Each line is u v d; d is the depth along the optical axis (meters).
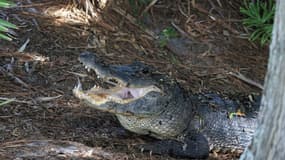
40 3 14.48
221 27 15.19
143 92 9.78
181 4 15.41
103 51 13.49
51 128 10.09
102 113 10.98
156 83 9.82
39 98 11.19
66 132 10.05
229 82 13.55
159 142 10.12
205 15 15.37
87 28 14.09
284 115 6.22
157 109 9.89
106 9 14.70
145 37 14.38
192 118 10.46
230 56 14.47
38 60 12.62
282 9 6.09
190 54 14.25
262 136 6.45
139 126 10.16
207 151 10.38
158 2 15.26
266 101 6.36
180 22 14.98
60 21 14.10
